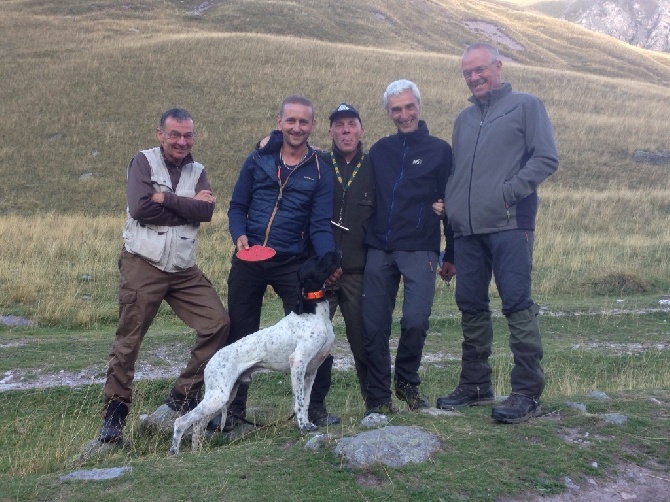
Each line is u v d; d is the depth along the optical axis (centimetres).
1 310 1123
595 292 1320
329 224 556
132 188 552
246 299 583
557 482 432
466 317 557
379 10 5638
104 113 2936
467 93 3381
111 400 566
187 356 901
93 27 4319
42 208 2227
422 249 564
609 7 11888
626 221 2011
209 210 568
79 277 1325
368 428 491
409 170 561
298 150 558
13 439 631
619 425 501
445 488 418
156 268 562
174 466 450
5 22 4266
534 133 502
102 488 426
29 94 3067
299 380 503
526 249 510
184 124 557
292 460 448
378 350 573
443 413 525
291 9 5094
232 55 3591
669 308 1195
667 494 437
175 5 5038
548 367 886
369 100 3183
